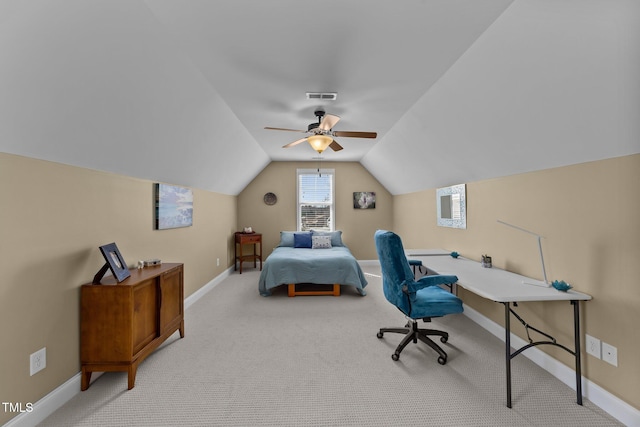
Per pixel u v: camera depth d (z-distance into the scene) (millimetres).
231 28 1750
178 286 2691
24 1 1141
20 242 1567
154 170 2840
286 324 3074
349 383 2018
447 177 3746
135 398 1859
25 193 1591
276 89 2596
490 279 2305
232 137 3709
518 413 1713
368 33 1801
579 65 1502
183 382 2029
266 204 6223
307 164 6281
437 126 2992
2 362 1480
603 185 1745
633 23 1243
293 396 1880
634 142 1526
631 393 1598
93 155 2021
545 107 1838
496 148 2533
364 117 3338
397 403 1811
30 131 1522
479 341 2648
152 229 2930
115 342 1937
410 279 2279
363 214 6371
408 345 2586
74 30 1360
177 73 2123
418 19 1666
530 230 2381
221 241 5074
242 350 2496
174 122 2531
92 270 2092
